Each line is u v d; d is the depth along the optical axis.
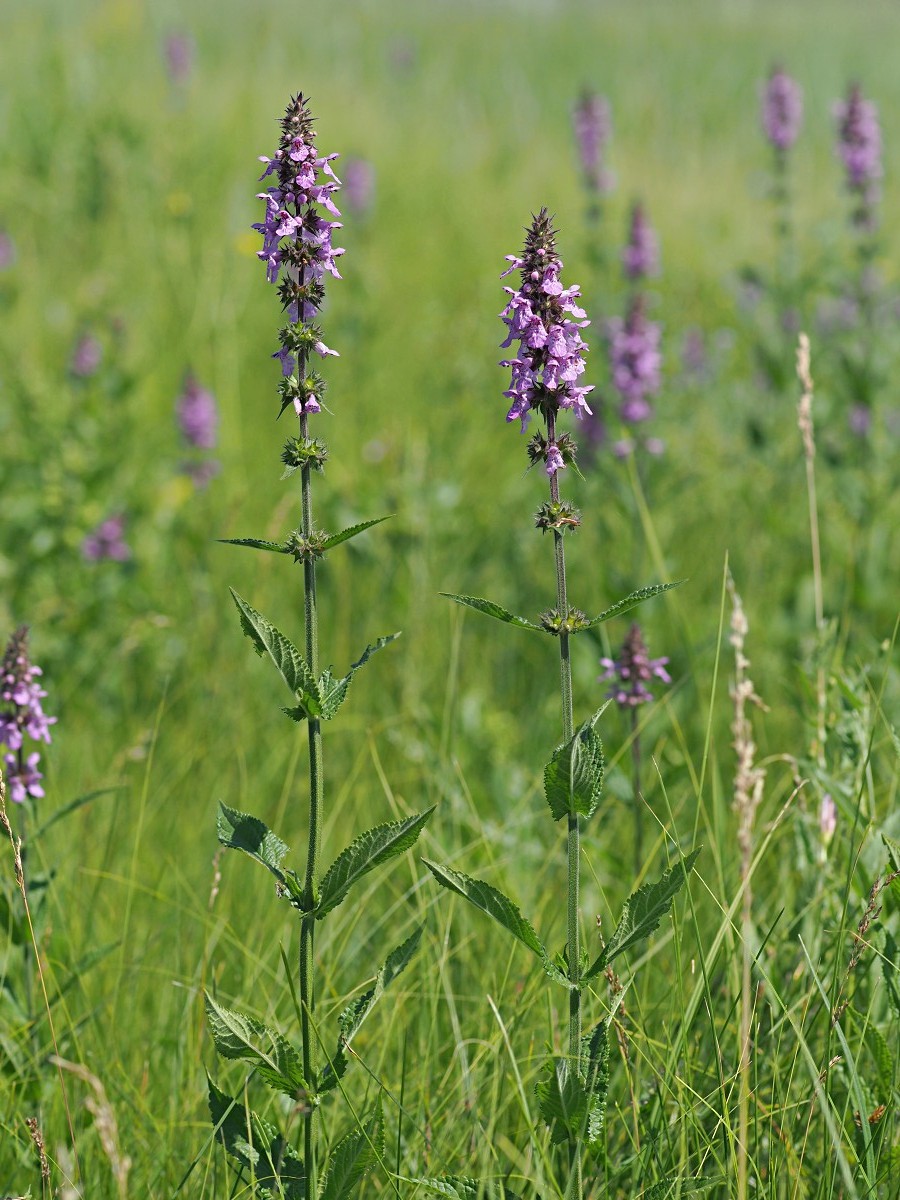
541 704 3.63
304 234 2.26
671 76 18.34
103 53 12.20
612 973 2.31
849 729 2.71
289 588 4.23
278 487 4.78
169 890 2.90
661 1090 2.40
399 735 3.24
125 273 7.39
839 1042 2.45
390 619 4.03
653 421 4.40
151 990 2.75
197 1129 2.53
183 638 3.97
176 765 3.27
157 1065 2.64
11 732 2.57
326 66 16.42
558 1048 2.53
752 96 17.06
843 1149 2.35
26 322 6.42
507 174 10.50
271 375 6.06
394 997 2.66
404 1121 2.50
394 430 5.05
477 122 13.60
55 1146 2.51
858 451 4.29
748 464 4.79
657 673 2.78
